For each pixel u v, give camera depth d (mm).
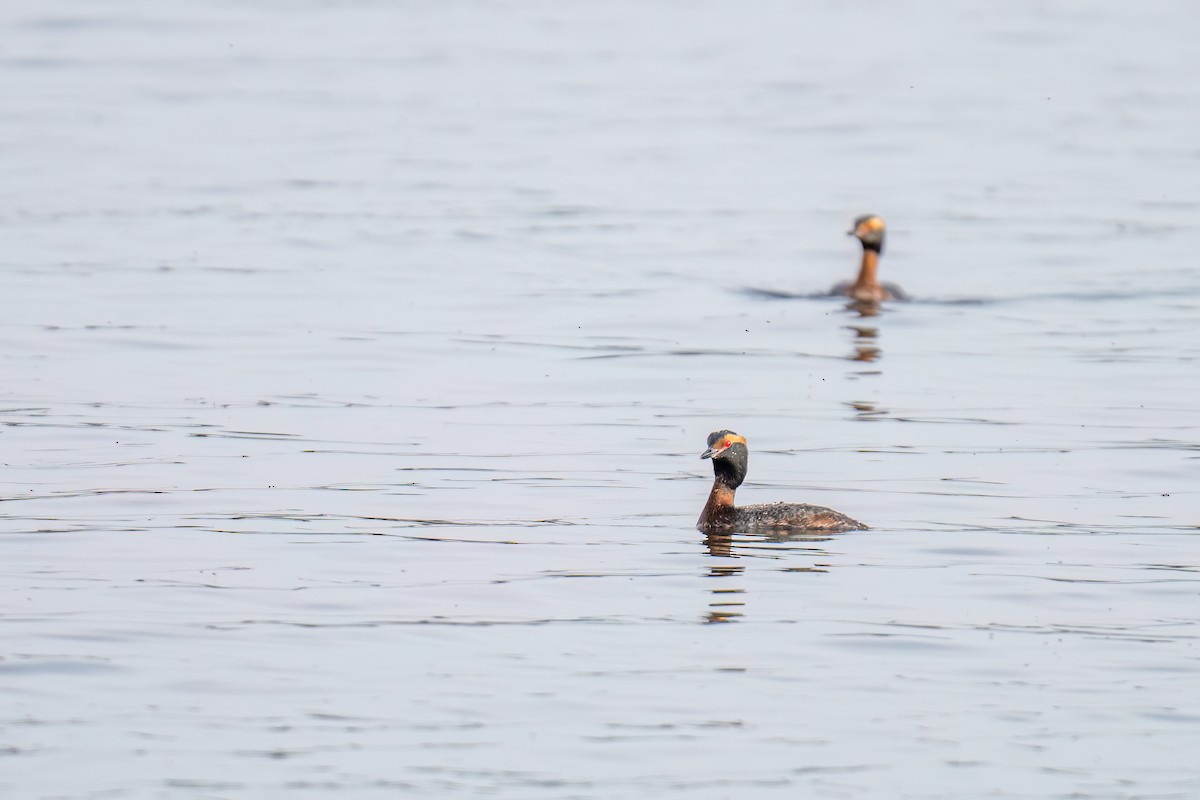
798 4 83375
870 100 60844
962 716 14164
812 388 26984
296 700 14312
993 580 17672
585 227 41406
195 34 71188
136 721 13820
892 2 84125
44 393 25562
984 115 58531
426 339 30016
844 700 14453
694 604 16828
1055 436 24016
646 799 12641
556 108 58875
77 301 32344
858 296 34500
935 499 20828
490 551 18500
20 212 41375
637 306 33344
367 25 74812
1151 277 36344
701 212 43625
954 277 36625
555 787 12805
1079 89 63781
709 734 13750
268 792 12664
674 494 20984
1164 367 28516
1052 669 15195
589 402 25859
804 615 16547
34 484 20812
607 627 16141
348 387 26484
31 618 16062
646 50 70688
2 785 12688
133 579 17312
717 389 26844
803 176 48750
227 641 15578
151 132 53031
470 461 22328
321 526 19328
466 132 54531
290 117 56188
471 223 41438
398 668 15008
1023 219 42938
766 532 19391
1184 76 66625
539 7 81500
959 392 26797
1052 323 32219
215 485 20922
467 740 13578
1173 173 49125
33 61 64562
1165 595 17219
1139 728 13961
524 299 33750
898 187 47188
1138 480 21719
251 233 39625
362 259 37188
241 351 28750
